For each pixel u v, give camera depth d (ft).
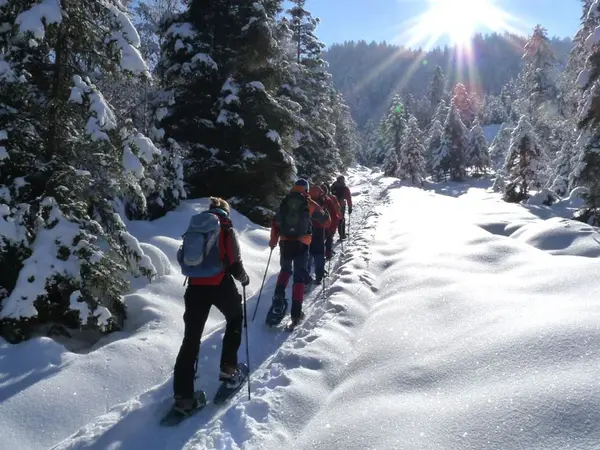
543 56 147.95
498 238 26.40
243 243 33.19
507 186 106.32
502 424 8.43
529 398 8.87
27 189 17.31
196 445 9.86
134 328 17.57
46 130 18.28
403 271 21.83
